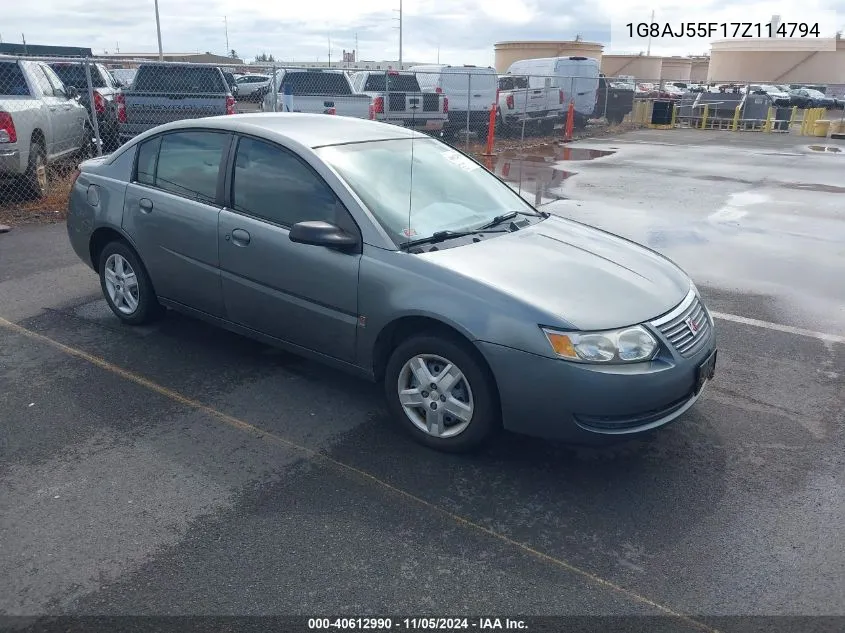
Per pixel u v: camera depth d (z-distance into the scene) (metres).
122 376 4.61
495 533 3.18
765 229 9.52
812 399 4.57
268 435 3.95
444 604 2.76
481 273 3.65
